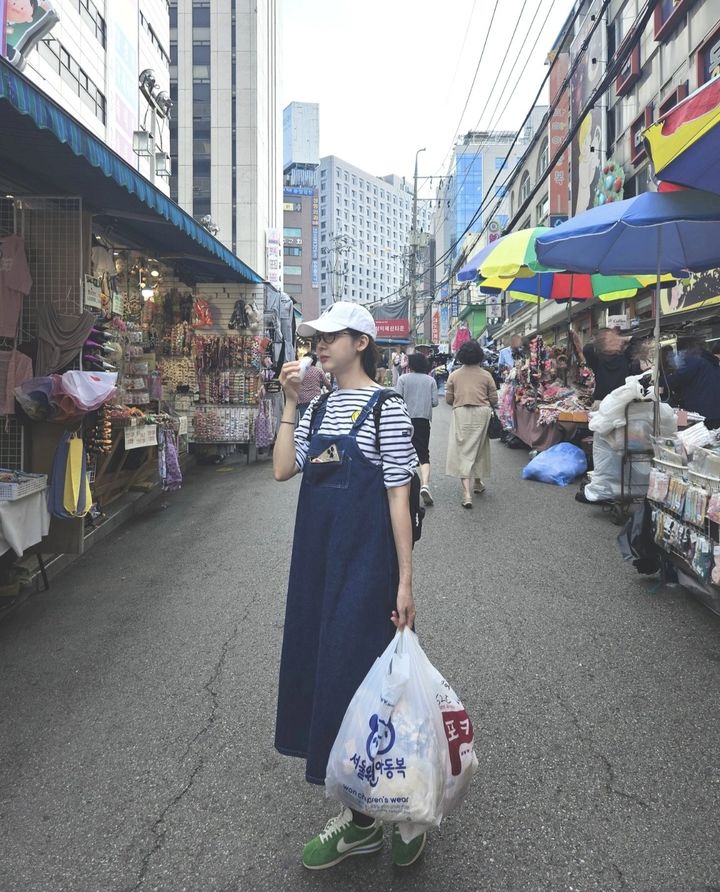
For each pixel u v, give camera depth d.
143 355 7.94
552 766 2.55
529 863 2.07
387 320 36.50
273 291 11.32
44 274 5.02
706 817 2.25
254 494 8.00
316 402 2.20
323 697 1.96
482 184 46.31
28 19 7.78
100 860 2.16
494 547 5.39
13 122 3.64
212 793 2.47
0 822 2.35
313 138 154.88
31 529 4.44
